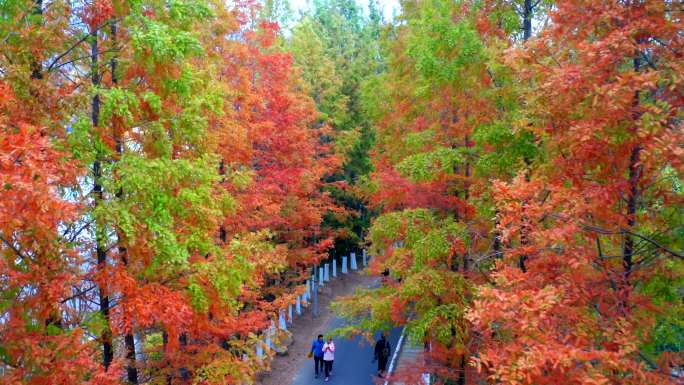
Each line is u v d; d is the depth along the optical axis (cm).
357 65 3278
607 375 538
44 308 668
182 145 906
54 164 620
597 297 644
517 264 964
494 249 1155
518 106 1002
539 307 518
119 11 789
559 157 695
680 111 586
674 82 521
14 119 680
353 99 3133
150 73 789
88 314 836
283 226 1989
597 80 563
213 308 884
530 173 916
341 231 2759
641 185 630
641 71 605
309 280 2741
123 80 845
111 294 798
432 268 1095
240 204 1312
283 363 1928
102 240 714
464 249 1042
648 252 700
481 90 1043
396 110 1738
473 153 1108
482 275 1099
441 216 1220
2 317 678
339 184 2408
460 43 992
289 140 1795
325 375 1792
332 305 1281
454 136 1162
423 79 1216
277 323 1301
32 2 719
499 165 935
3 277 673
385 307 1158
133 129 820
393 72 1820
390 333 2262
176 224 876
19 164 562
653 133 513
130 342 899
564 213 624
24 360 634
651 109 529
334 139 2947
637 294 650
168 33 774
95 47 810
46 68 769
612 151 626
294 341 2158
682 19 560
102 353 924
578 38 633
